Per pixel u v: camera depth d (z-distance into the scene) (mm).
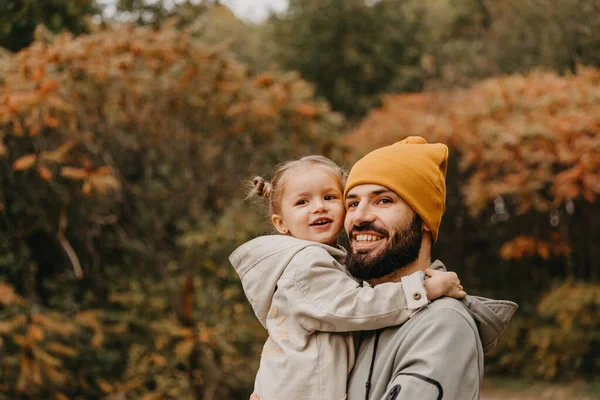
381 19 13180
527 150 7797
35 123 5957
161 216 7418
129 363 6758
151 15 8172
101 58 6246
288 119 7023
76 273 6594
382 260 1820
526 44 10852
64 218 6703
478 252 10930
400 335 1718
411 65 13320
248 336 6758
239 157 7156
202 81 6695
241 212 6754
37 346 5992
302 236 2176
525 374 8984
